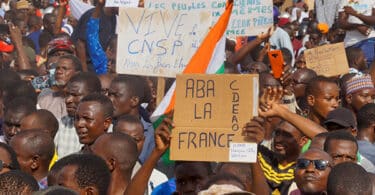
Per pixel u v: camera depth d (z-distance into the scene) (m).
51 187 6.05
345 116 9.80
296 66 14.77
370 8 17.61
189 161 8.02
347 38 17.86
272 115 8.48
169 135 7.59
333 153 8.48
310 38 19.81
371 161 9.80
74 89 10.88
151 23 10.30
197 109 7.58
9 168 8.35
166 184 8.75
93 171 7.18
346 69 14.07
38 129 9.34
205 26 10.15
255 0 12.87
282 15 24.17
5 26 16.31
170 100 8.72
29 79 13.32
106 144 8.44
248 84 7.52
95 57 14.11
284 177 9.14
